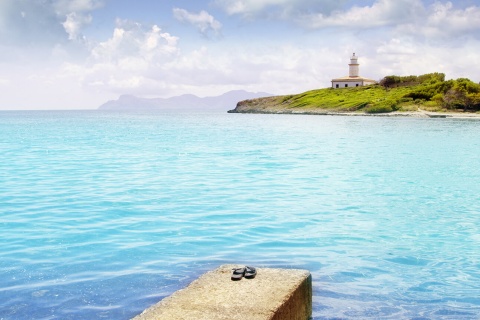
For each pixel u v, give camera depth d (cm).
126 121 10894
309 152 3259
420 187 1864
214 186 1858
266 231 1187
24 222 1253
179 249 1024
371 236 1159
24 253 988
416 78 15288
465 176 2164
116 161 2712
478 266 951
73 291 783
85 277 848
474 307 753
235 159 2830
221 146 3753
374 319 700
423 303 765
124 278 845
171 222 1266
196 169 2377
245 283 592
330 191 1764
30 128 7075
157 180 2005
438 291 816
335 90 16875
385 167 2470
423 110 11581
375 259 984
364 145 3838
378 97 14025
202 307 525
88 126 7862
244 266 654
